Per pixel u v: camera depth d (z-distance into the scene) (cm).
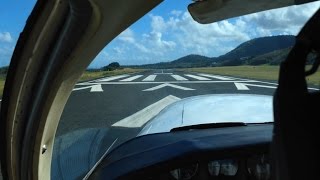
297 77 113
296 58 113
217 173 287
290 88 113
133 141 323
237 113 398
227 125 362
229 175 291
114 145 544
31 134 254
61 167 477
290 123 111
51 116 248
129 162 277
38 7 189
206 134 328
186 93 2192
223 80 2983
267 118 384
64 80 223
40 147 261
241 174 294
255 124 370
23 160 272
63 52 206
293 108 111
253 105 432
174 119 391
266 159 296
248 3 156
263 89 1859
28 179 282
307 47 111
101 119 1184
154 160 273
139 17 181
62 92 235
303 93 111
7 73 224
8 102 238
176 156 275
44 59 214
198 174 281
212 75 4047
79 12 176
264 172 297
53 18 191
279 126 115
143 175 264
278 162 117
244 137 312
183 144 298
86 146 566
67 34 196
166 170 269
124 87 2633
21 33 203
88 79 3644
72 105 1478
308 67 112
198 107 429
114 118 1205
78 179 440
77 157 511
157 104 1659
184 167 274
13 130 254
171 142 308
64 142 591
